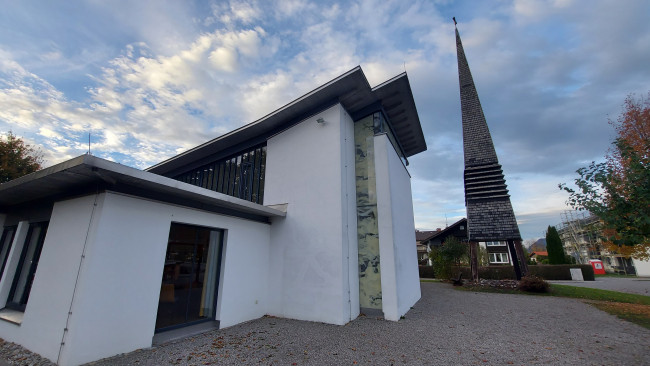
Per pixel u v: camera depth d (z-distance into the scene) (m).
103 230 3.81
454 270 17.39
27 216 5.51
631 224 4.74
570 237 43.97
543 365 3.64
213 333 5.20
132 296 4.09
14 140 16.16
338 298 6.10
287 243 7.14
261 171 8.55
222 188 9.41
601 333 5.34
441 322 6.27
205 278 5.64
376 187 7.41
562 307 8.33
